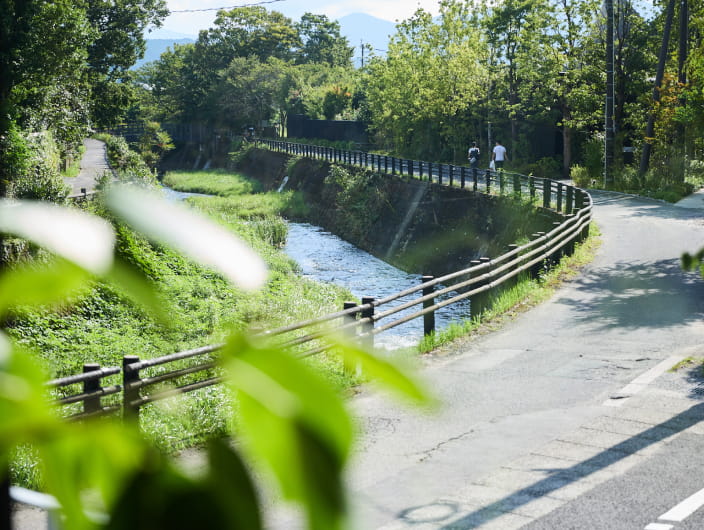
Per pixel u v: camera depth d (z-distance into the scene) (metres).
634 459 7.98
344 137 81.69
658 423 8.92
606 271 18.78
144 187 0.35
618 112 46.16
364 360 0.36
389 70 61.09
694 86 27.47
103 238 0.33
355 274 34.22
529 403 9.80
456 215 35.59
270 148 78.56
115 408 8.02
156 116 107.12
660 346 12.14
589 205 25.72
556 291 16.86
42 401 0.32
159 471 0.31
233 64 94.25
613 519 6.75
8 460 0.31
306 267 35.69
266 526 0.30
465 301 24.59
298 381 0.31
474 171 34.62
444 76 54.59
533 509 6.96
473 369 11.38
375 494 7.26
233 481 0.30
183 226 0.33
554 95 49.00
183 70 100.19
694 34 42.69
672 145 38.97
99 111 50.50
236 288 0.32
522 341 12.92
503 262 17.22
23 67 23.94
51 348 14.39
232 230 0.34
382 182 44.41
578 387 10.35
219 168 90.00
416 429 8.90
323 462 0.31
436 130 56.97
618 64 46.00
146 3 49.56
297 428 0.31
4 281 0.32
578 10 47.03
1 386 0.31
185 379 11.25
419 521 6.73
